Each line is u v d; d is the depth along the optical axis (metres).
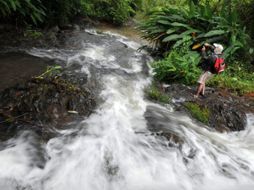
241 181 4.20
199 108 5.53
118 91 5.73
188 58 7.11
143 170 4.01
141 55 8.32
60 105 4.70
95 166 3.90
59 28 9.59
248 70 7.63
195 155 4.42
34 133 4.18
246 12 8.84
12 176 3.56
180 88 6.11
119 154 4.14
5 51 7.01
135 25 12.58
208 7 8.48
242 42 7.81
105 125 4.65
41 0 8.98
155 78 6.71
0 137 4.05
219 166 4.37
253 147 4.95
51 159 3.86
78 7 10.72
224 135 5.16
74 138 4.25
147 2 15.07
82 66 6.62
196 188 3.96
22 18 8.55
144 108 5.38
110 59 7.57
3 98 4.63
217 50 5.80
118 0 12.24
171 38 7.95
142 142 4.41
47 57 7.00
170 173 4.06
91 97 5.15
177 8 9.23
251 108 5.88
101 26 11.47
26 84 4.85
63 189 3.56
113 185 3.75
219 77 6.81
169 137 4.52
